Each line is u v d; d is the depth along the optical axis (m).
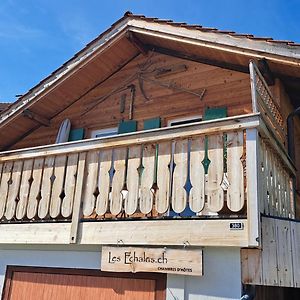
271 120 4.91
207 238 3.72
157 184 4.20
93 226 4.46
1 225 5.18
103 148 4.69
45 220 4.87
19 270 5.07
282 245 3.68
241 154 3.78
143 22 6.42
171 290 3.93
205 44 5.79
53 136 8.06
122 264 4.16
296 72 5.66
